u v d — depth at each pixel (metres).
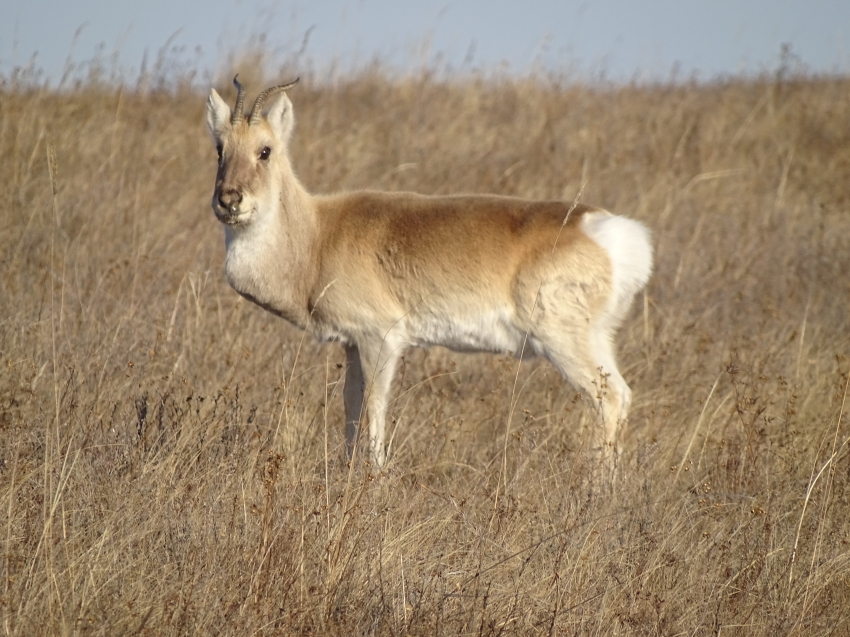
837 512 19.25
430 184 43.53
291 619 14.60
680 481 21.12
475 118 53.22
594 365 23.62
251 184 22.97
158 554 16.02
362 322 24.06
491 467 21.05
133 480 18.58
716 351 28.58
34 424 20.89
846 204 45.28
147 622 14.22
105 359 24.12
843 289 34.38
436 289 23.72
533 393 26.61
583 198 42.84
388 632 14.63
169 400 22.42
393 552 16.48
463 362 29.22
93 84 48.75
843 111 56.84
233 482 18.58
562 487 19.78
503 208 24.00
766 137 54.03
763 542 18.11
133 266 31.98
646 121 54.94
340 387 26.86
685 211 42.44
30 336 25.12
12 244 33.66
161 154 43.28
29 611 13.95
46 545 15.20
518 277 23.47
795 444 22.06
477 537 17.25
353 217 24.36
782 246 38.38
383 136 49.16
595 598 15.91
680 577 16.86
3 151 39.22
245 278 24.09
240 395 23.83
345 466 21.00
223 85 54.41
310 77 57.31
